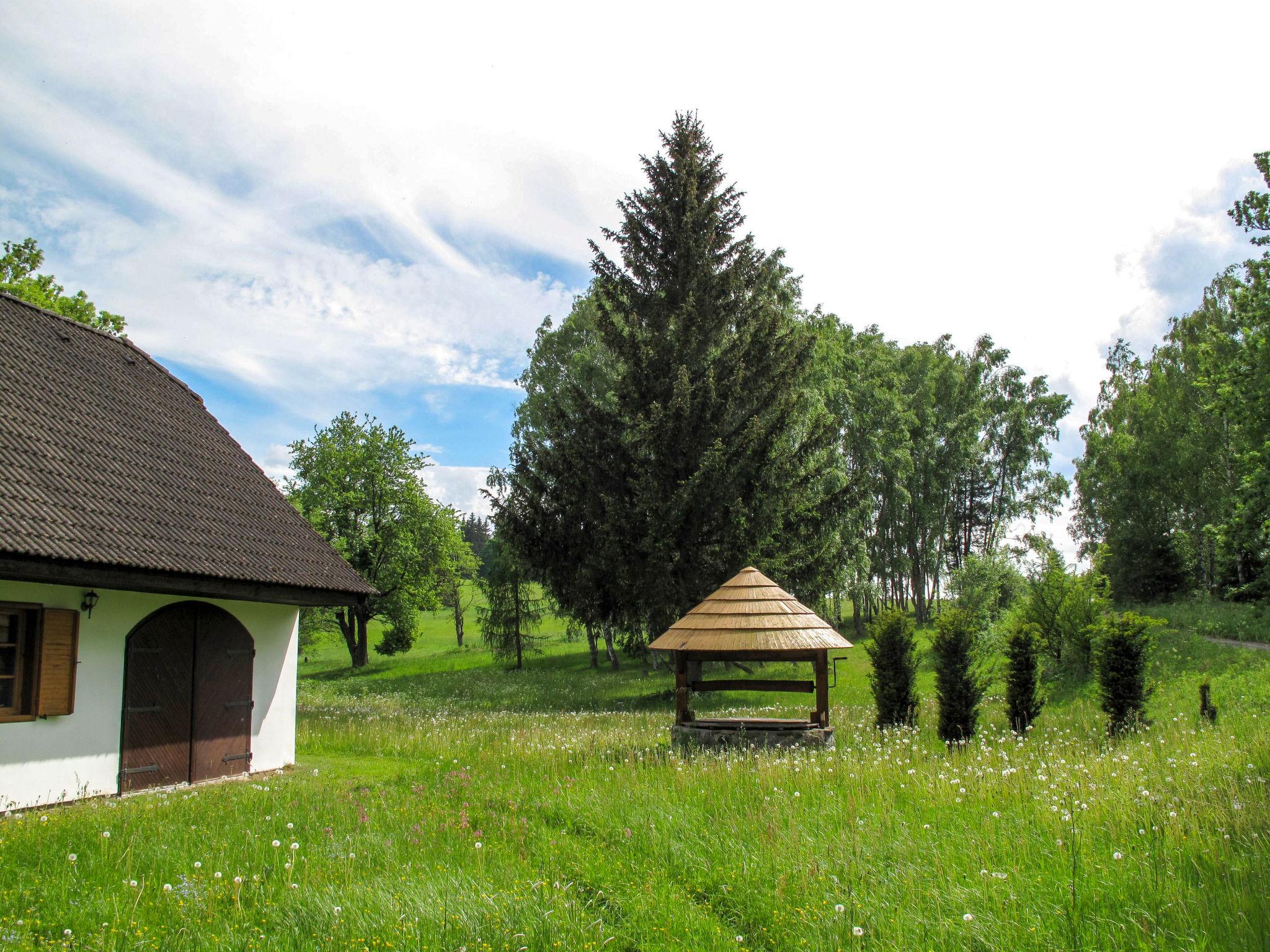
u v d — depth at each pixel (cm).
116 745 1106
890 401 4169
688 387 2333
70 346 1475
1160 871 553
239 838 741
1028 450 5138
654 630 2452
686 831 717
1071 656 2217
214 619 1276
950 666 1398
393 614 4875
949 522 5522
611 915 546
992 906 510
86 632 1079
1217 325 4394
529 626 4128
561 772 1110
